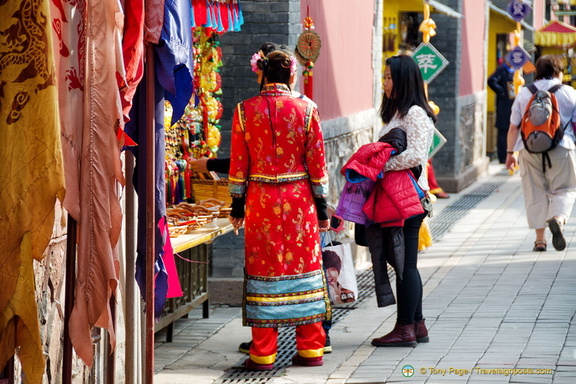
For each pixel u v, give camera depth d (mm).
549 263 15055
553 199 15875
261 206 9125
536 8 41500
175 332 11133
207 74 11336
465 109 26469
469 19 27031
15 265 5316
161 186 7070
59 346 6906
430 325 11133
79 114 5957
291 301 9227
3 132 5289
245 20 12648
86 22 5875
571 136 15812
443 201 23406
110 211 6000
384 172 9930
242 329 11305
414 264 10234
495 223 19703
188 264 11086
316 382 8977
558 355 9609
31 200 5281
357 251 15484
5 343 5422
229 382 9086
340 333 11047
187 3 7148
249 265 9258
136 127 7020
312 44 11523
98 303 5973
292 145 9078
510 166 16234
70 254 5977
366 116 17172
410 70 9961
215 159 9961
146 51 6680
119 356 8086
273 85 9102
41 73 5266
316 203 9320
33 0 5234
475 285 13414
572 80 40969
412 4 23344
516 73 25453
